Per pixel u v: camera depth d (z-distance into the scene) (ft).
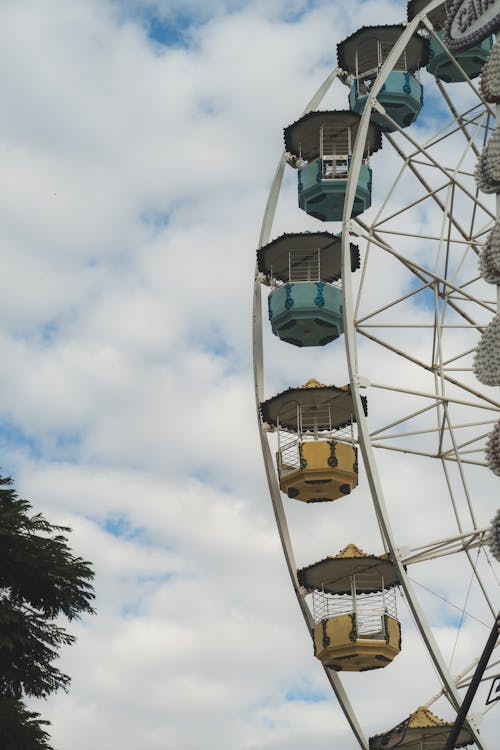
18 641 138.31
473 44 195.72
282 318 224.53
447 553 192.75
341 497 215.10
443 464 204.74
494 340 177.37
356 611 200.75
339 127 236.43
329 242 224.12
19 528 142.20
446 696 187.62
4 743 129.80
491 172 182.60
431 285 210.79
